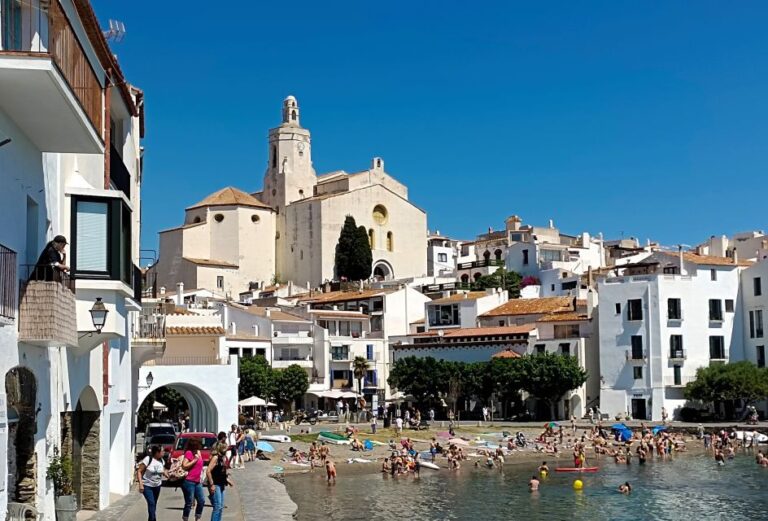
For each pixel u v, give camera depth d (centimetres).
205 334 7862
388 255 19962
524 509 5788
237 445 6906
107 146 3244
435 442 9250
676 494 6450
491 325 13812
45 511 2353
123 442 4112
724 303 12188
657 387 11681
